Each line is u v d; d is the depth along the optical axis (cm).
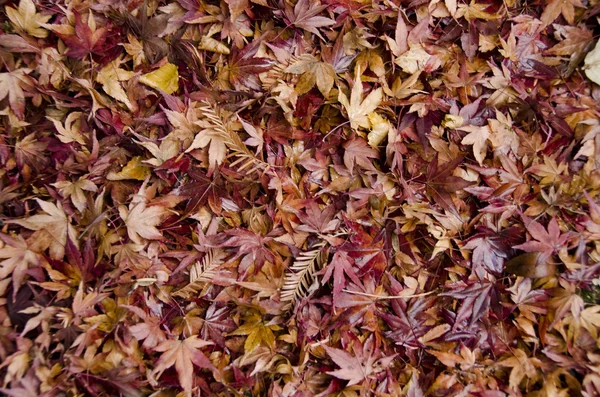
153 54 87
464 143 86
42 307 80
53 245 82
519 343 86
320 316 85
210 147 84
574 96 88
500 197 86
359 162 86
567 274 85
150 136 85
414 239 87
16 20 83
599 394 82
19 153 84
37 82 84
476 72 89
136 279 83
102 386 81
